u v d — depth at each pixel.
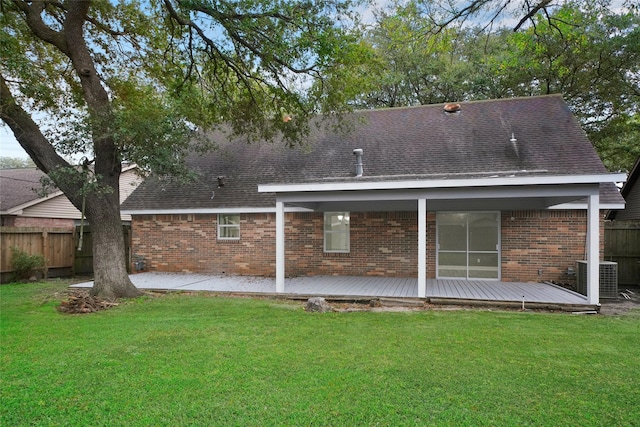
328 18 9.84
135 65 12.70
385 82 19.84
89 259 15.52
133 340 6.16
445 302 9.21
